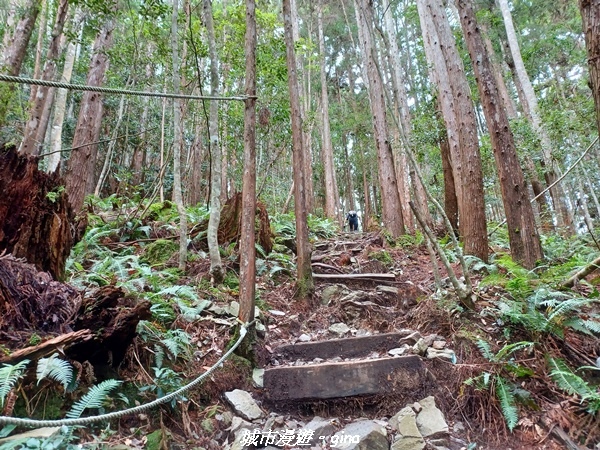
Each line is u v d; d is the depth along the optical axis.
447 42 5.76
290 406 2.54
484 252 4.98
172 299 3.11
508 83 16.97
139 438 1.97
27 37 5.02
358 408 2.51
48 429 1.67
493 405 2.34
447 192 8.20
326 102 15.73
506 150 4.42
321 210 18.11
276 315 3.68
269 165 8.56
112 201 7.35
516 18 14.73
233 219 4.93
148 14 5.80
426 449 2.11
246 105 3.13
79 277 3.31
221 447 2.14
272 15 8.47
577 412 2.26
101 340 2.12
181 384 2.32
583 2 2.33
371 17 3.73
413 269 5.27
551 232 9.06
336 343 3.13
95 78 7.02
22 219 2.57
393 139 12.59
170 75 7.18
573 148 8.91
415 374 2.58
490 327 2.95
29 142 5.04
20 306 2.08
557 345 2.71
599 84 2.21
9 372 1.61
